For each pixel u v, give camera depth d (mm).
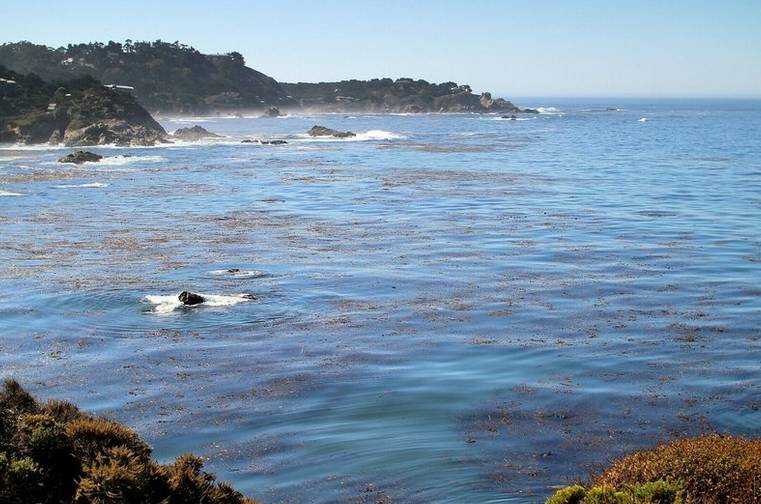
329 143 110375
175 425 16047
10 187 57500
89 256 32969
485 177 65812
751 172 70688
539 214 45219
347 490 13406
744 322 23438
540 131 149375
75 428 11211
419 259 32562
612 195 54031
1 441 10820
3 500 9844
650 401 17375
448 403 17188
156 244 35750
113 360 20062
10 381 12648
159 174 67438
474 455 14695
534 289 27484
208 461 14469
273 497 13172
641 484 11172
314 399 17422
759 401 17359
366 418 16391
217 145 105375
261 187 58156
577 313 24422
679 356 20391
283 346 21156
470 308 24969
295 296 26406
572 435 15609
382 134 129750
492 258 32781
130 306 25078
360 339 21750
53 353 20625
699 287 27766
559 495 10891
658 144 111000
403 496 13211
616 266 31250
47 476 10430
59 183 60250
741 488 10797
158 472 10805
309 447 15023
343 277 29141
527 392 17875
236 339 21781
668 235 38344
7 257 32625
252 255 33281
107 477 10180
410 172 69750
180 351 20750
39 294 26453
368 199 51469
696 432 15766
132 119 112250
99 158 79000
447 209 47125
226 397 17547
